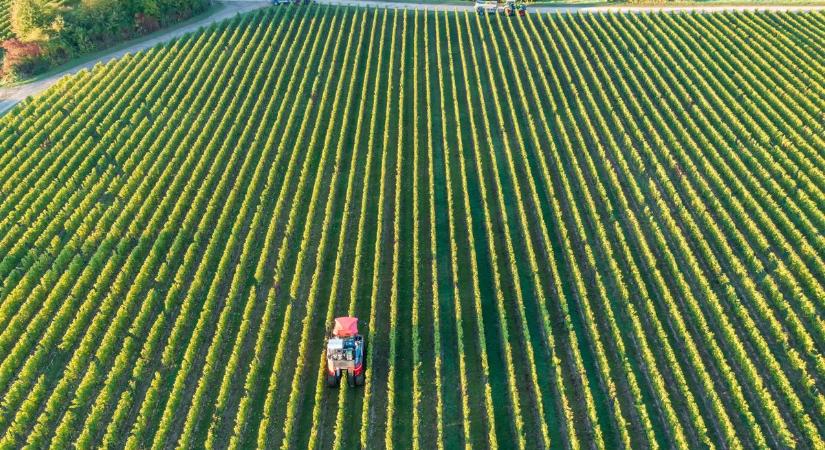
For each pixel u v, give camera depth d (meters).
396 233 46.00
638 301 41.22
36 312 41.75
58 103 59.97
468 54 72.00
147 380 37.38
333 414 35.12
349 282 43.31
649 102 59.84
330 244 46.47
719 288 41.97
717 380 36.28
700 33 73.94
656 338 38.78
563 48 72.12
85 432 33.19
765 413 34.25
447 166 53.53
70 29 71.75
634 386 34.56
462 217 48.44
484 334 38.97
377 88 64.12
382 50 71.62
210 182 51.50
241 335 38.38
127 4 76.88
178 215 48.25
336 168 53.34
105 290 42.91
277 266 43.25
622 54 70.44
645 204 48.69
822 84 62.47
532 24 76.56
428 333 39.41
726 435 32.97
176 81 64.56
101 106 60.81
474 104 62.75
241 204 50.41
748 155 52.56
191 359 37.62
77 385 37.16
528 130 58.47
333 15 81.94
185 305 40.31
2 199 50.00
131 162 53.19
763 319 39.56
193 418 34.38
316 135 57.19
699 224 47.19
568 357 37.78
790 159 53.16
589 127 57.22
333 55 70.56
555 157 53.47
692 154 53.88
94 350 39.06
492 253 43.00
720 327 38.84
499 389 36.09
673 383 36.25
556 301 41.34
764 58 67.69
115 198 50.16
